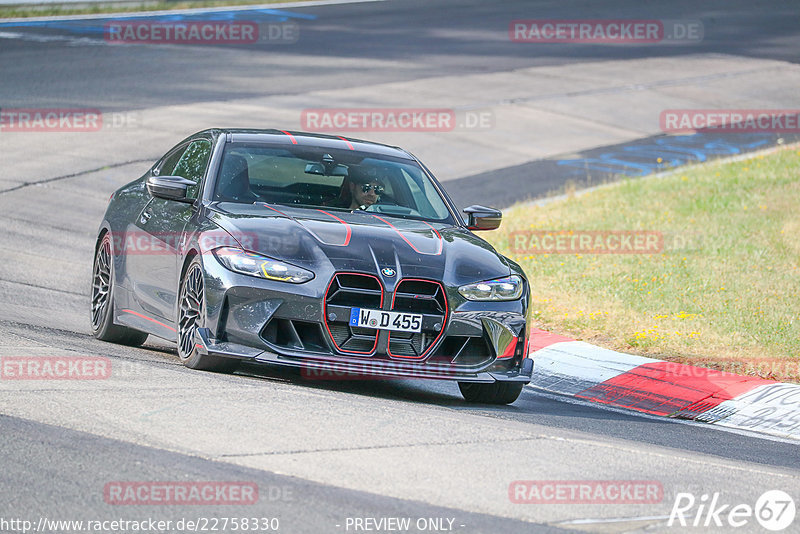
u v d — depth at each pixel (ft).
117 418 62.34
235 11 411.13
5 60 288.51
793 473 68.95
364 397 75.97
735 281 141.69
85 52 309.01
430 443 63.00
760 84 319.47
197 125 232.73
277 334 76.13
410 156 99.30
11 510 47.06
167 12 396.57
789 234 170.50
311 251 77.46
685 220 181.37
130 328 96.12
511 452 63.00
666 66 339.16
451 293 78.38
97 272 100.78
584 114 278.05
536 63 336.70
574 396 98.07
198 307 79.20
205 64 305.94
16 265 132.57
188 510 48.42
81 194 179.52
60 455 54.90
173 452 56.70
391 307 76.33
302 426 63.72
